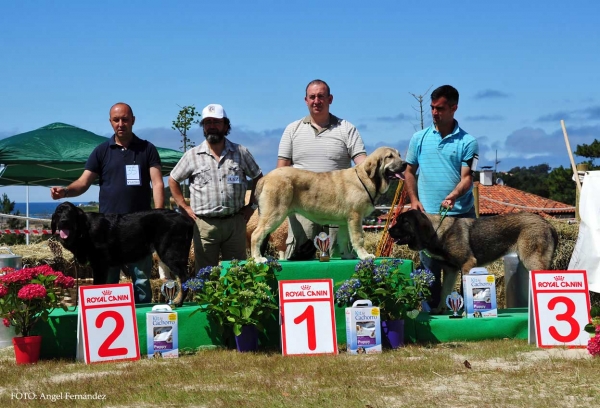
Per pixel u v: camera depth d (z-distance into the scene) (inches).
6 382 231.8
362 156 319.9
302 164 321.4
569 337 278.5
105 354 264.5
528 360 252.8
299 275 289.7
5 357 282.0
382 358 258.8
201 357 267.9
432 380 222.7
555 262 448.8
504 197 1050.7
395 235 308.0
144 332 281.4
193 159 312.0
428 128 327.9
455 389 210.5
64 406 198.5
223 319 281.7
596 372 226.2
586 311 281.6
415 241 305.9
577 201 426.0
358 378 226.2
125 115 312.7
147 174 322.3
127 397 205.8
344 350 282.2
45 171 625.3
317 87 316.8
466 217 325.1
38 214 822.5
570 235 454.6
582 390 205.0
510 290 348.8
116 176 315.9
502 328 299.7
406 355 266.2
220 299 279.6
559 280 284.4
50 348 277.7
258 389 213.3
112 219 289.9
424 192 326.6
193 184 312.0
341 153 322.0
